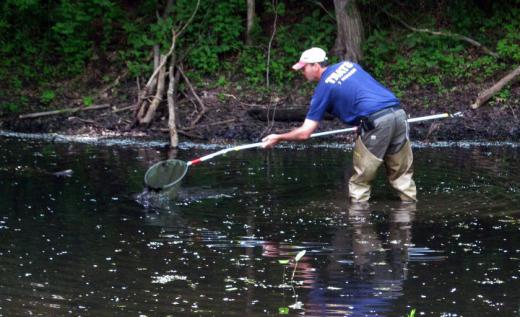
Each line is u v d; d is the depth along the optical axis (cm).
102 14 1964
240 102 1744
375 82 1054
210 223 934
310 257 802
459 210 992
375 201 1047
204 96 1767
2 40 1938
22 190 1093
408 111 1689
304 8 1998
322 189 1117
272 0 1977
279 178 1191
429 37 1864
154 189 1076
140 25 1928
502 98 1681
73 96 1803
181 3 1900
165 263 780
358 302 676
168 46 1831
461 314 649
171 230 901
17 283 720
